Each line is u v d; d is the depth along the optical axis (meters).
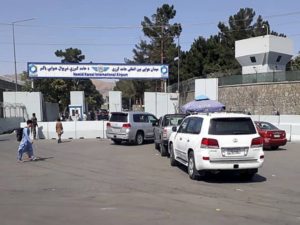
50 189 11.25
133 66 42.25
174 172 14.44
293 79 41.16
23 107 40.88
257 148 12.46
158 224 7.68
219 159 12.24
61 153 20.94
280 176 13.61
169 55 69.38
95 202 9.59
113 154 20.41
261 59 55.91
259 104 43.69
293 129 30.11
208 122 12.55
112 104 45.31
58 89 68.44
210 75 54.66
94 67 41.88
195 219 8.04
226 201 9.70
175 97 42.47
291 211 8.71
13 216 8.29
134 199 9.90
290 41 57.22
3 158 18.89
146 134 26.58
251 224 7.68
